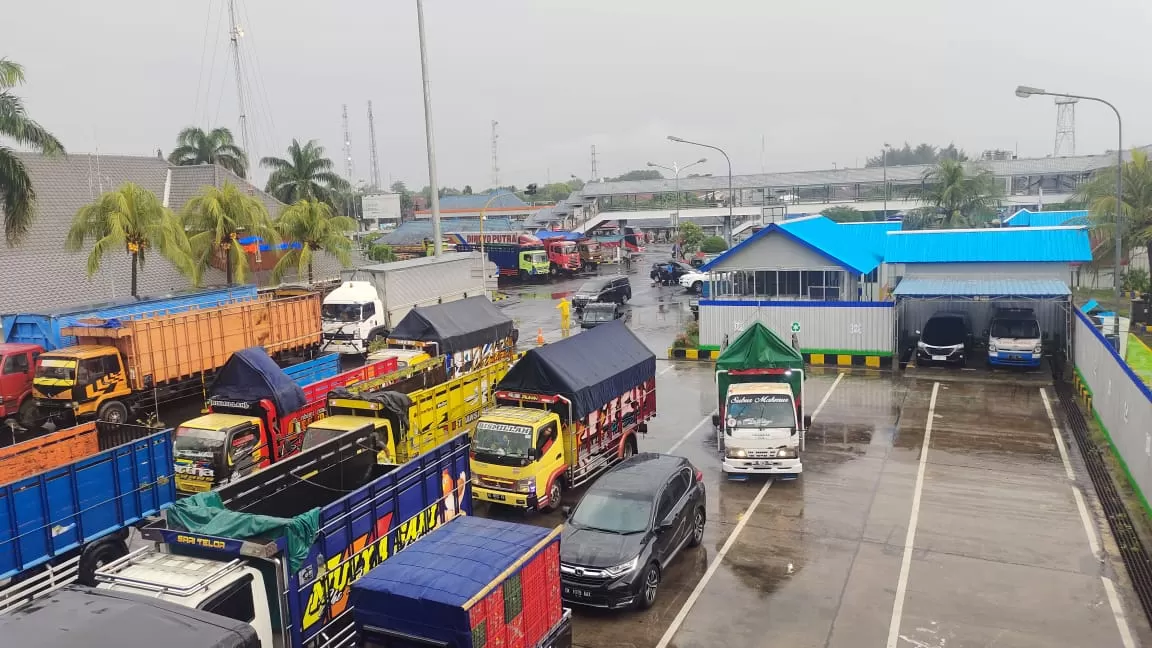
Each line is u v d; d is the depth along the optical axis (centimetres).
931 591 1296
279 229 4375
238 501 1175
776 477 1853
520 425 1608
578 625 1236
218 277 4622
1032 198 7900
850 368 2972
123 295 4191
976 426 2194
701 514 1523
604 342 1942
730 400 1873
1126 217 3650
